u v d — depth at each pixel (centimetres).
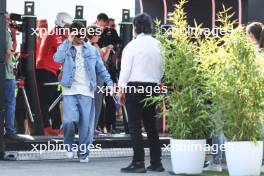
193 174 1088
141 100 1098
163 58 1095
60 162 1260
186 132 1081
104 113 1503
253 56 1046
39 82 1445
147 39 1102
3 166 1197
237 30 1052
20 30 1418
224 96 1055
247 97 1045
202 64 1078
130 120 1107
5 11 1262
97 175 1090
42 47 1443
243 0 1443
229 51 1052
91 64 1235
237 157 1041
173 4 1501
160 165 1132
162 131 1464
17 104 1437
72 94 1224
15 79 1403
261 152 1055
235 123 1045
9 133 1338
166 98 1098
